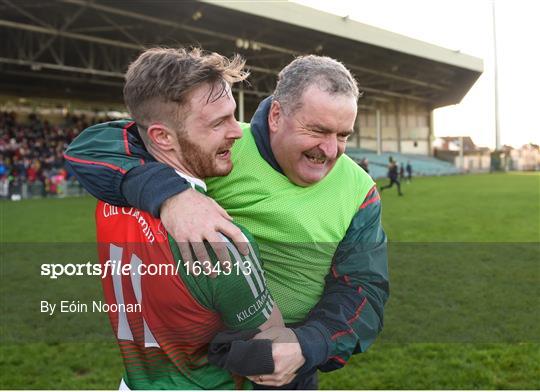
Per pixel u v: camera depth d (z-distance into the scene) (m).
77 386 3.34
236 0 22.44
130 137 1.35
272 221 1.41
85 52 28.78
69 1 20.44
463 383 3.28
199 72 1.17
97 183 1.29
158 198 1.17
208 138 1.21
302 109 1.27
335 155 1.32
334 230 1.44
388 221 11.37
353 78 1.34
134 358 1.32
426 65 35.59
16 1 20.44
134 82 1.22
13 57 27.56
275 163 1.41
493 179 29.81
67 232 10.03
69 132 32.88
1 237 9.23
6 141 27.98
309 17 25.50
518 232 9.49
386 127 46.50
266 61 31.61
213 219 1.16
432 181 29.67
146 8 22.05
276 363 1.20
